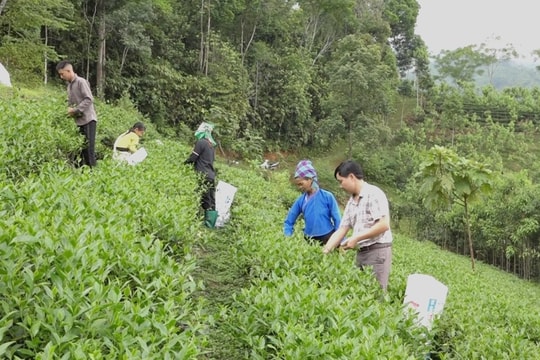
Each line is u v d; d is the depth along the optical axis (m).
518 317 6.73
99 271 2.64
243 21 39.69
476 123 52.09
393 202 33.09
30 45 19.95
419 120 54.69
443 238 30.20
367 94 37.03
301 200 5.88
